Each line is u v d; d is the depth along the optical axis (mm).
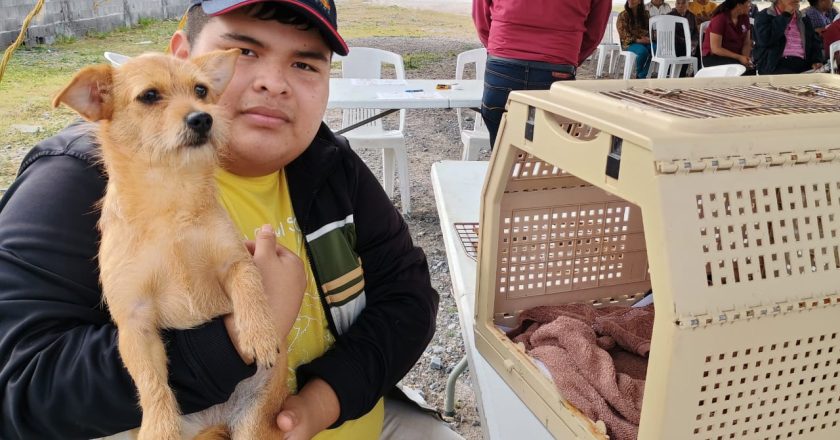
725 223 1021
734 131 1084
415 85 5516
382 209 1746
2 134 6621
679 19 10617
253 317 1213
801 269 1063
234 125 1430
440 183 2570
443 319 3975
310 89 1473
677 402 1028
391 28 16547
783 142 1062
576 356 1435
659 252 999
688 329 981
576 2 4246
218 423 1362
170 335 1251
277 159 1468
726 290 1009
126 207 1263
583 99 1319
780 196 1060
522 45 4348
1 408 1130
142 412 1173
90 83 1348
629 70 10812
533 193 1660
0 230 1199
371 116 5418
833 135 1099
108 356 1136
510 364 1512
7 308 1125
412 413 1880
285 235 1549
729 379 1053
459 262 1999
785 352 1074
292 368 1512
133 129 1314
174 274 1263
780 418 1131
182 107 1311
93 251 1247
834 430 1196
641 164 1029
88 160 1304
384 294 1702
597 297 1882
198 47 1550
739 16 9695
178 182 1295
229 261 1307
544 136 1330
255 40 1423
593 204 1751
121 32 13133
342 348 1540
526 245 1716
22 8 10875
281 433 1379
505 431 1379
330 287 1573
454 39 15086
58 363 1116
